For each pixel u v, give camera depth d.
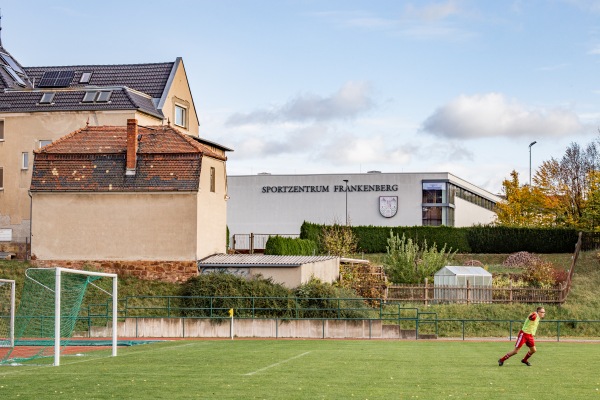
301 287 47.34
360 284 53.81
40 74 67.69
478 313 48.84
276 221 97.06
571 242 75.06
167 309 45.56
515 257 71.56
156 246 51.03
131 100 58.56
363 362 27.69
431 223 95.69
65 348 36.75
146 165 52.12
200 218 51.44
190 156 52.09
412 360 28.73
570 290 55.16
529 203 91.12
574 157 90.56
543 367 26.56
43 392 19.33
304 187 97.19
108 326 44.22
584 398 18.97
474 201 108.38
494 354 32.03
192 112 68.81
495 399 18.69
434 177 95.94
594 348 36.91
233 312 44.47
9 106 59.38
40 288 40.88
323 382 21.55
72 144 54.25
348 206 96.75
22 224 58.62
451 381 22.09
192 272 50.50
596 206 79.00
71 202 52.00
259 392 19.44
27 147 59.03
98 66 67.25
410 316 48.31
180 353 31.81
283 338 43.69
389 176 96.31
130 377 22.62
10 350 34.72
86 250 51.72
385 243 79.81
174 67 65.69
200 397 18.53
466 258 75.12
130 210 51.41
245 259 51.44
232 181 98.12
